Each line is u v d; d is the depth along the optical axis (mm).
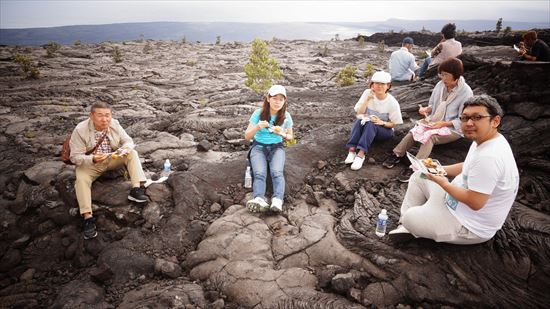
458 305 3072
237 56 23578
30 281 4016
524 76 5945
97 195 4672
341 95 9828
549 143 4949
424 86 8242
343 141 6070
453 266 3342
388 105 5262
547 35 18594
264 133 4836
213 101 11102
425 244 3605
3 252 4441
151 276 3828
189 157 6121
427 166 3188
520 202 4195
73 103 10578
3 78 14062
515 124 5348
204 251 3857
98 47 26156
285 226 4211
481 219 3109
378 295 3225
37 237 4555
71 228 4504
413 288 3213
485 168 2770
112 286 3723
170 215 4562
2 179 5488
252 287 3367
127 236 4281
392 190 4758
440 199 3295
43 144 7012
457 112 4859
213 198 4840
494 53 16172
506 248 3406
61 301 3420
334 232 4074
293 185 5043
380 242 3744
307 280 3447
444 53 9062
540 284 3080
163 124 7820
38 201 4797
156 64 19781
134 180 4559
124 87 13289
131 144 4602
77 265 4129
